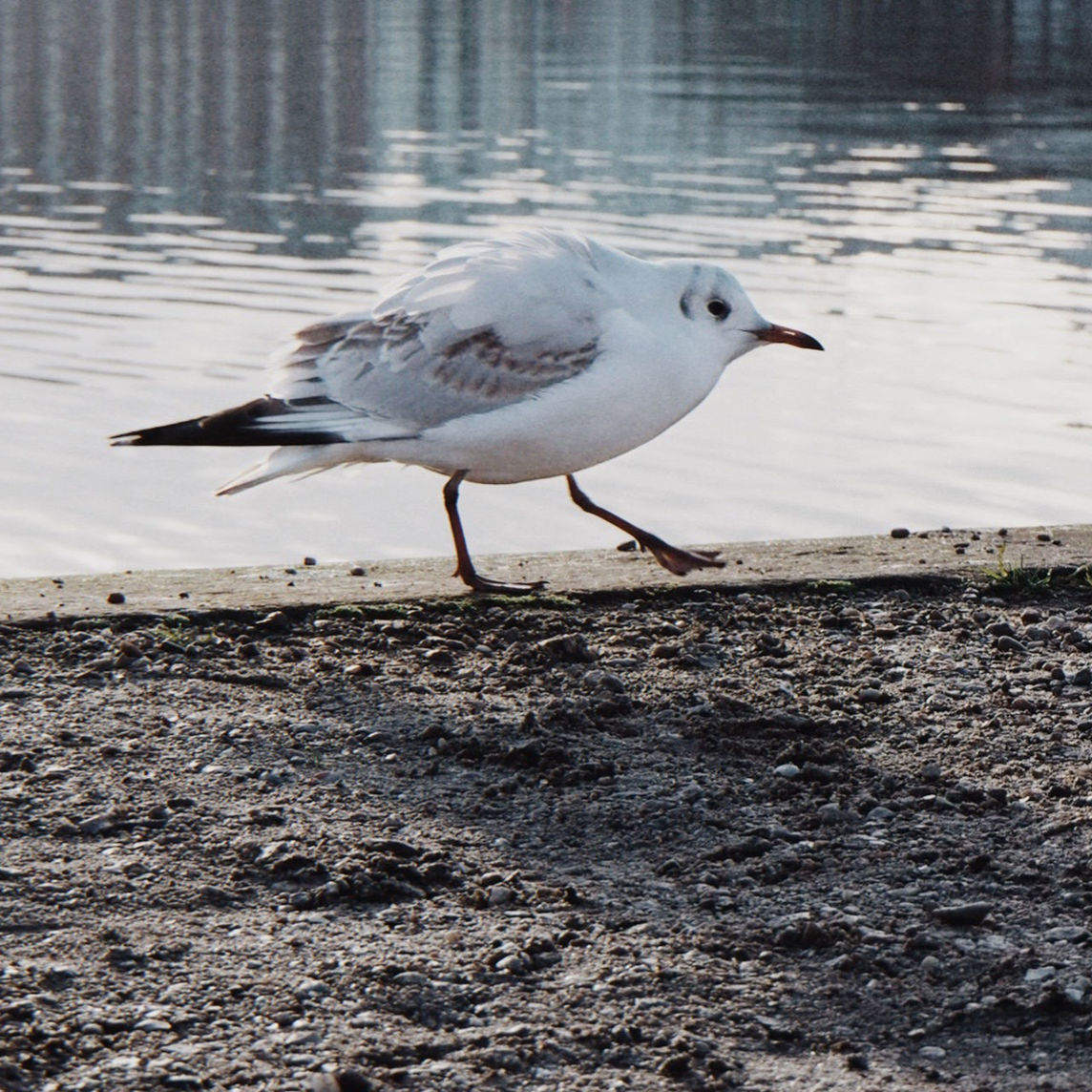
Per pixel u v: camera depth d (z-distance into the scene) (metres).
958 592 9.09
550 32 67.31
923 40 63.78
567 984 5.15
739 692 7.62
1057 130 39.84
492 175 33.94
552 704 7.41
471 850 6.04
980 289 23.69
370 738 7.00
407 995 5.06
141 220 29.61
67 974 5.11
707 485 16.17
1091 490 15.90
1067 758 6.89
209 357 20.42
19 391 18.94
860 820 6.33
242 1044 4.78
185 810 6.27
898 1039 4.91
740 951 5.36
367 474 16.58
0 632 8.05
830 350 20.78
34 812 6.20
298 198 31.83
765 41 63.75
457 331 8.17
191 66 55.25
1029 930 5.51
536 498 15.78
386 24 70.75
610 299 8.31
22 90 49.03
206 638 8.05
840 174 33.28
